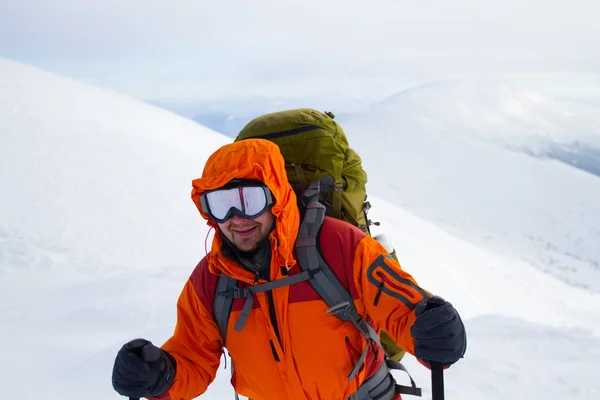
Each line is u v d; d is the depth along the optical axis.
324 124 2.82
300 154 2.74
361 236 2.35
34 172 16.59
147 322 6.61
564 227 117.12
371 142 175.12
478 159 163.25
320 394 2.39
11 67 33.31
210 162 2.39
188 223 14.83
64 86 33.06
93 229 13.24
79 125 22.73
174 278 8.80
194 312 2.49
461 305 18.78
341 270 2.30
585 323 18.75
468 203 125.31
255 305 2.36
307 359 2.33
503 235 106.44
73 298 7.87
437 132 187.00
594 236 112.56
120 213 14.74
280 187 2.31
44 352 5.48
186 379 2.41
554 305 22.67
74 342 5.82
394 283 2.22
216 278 2.46
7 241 11.21
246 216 2.24
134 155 20.22
